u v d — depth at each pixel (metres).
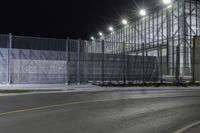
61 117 9.41
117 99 15.35
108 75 28.81
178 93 20.12
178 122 8.81
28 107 11.83
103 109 11.42
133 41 47.00
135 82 29.45
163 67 33.47
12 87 21.70
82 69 27.38
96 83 27.50
